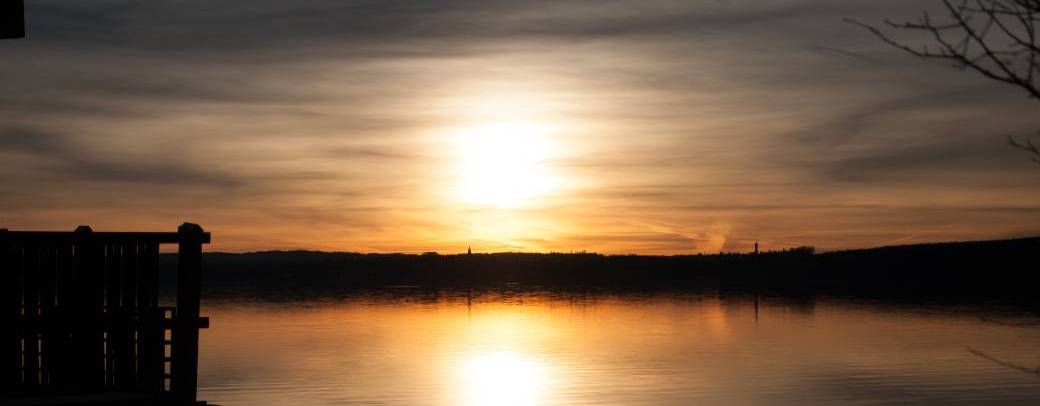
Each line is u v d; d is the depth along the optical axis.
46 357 8.89
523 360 39.31
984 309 70.56
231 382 32.25
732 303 82.38
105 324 9.08
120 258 9.16
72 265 9.02
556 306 79.00
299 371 35.12
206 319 9.38
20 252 8.79
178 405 9.10
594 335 50.66
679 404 28.06
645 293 106.12
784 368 36.53
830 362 38.34
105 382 9.16
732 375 34.44
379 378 33.47
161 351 9.27
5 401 8.23
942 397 29.41
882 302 81.62
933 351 42.22
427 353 41.72
